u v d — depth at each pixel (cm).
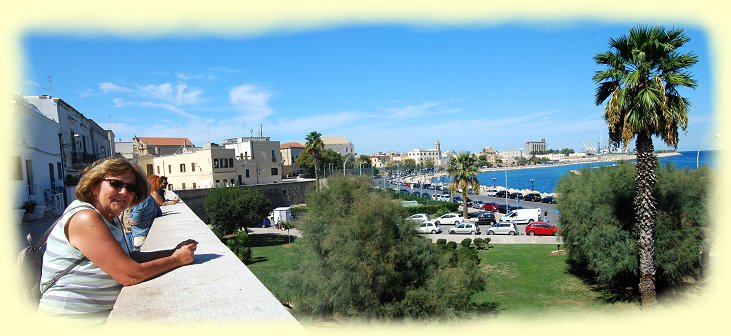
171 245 408
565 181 2828
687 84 1572
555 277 2655
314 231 2372
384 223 2177
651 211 1806
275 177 7694
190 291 243
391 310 2011
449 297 1994
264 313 206
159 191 959
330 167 10644
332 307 2106
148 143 9269
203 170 6209
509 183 14200
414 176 18550
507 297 2355
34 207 1914
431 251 2234
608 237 2156
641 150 1786
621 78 1686
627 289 2333
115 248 248
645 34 1662
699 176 2228
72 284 238
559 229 2814
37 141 2197
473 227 4469
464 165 5256
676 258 2089
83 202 260
